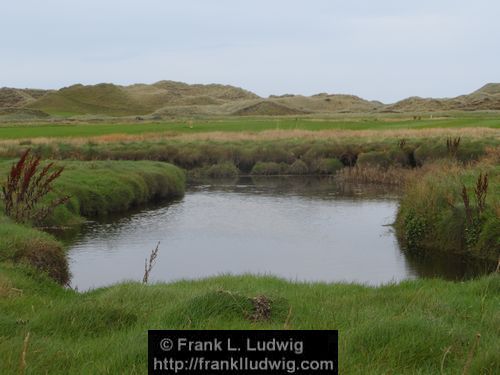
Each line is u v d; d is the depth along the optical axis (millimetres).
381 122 85625
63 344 7469
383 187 40438
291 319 9039
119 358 6816
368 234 25031
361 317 9188
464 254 20141
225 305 9016
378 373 6621
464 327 8383
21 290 11398
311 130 68500
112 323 8641
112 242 23328
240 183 44062
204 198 36281
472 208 20719
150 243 23266
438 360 7004
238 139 55906
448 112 136375
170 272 18688
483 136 47594
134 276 18062
